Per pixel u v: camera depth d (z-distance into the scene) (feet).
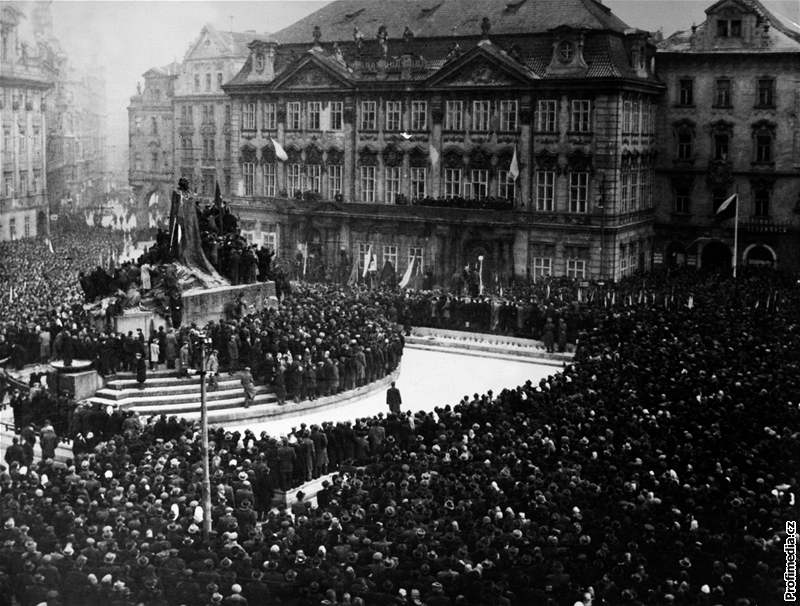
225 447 144.15
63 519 110.01
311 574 94.02
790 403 152.25
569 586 91.45
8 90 399.44
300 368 197.06
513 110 321.11
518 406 162.40
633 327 222.48
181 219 234.17
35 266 306.14
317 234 361.92
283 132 370.12
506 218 318.65
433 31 347.77
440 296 283.18
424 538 102.73
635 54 318.65
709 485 116.06
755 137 328.08
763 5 345.31
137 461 139.74
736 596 90.58
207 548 102.89
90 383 189.98
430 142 337.93
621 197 314.14
